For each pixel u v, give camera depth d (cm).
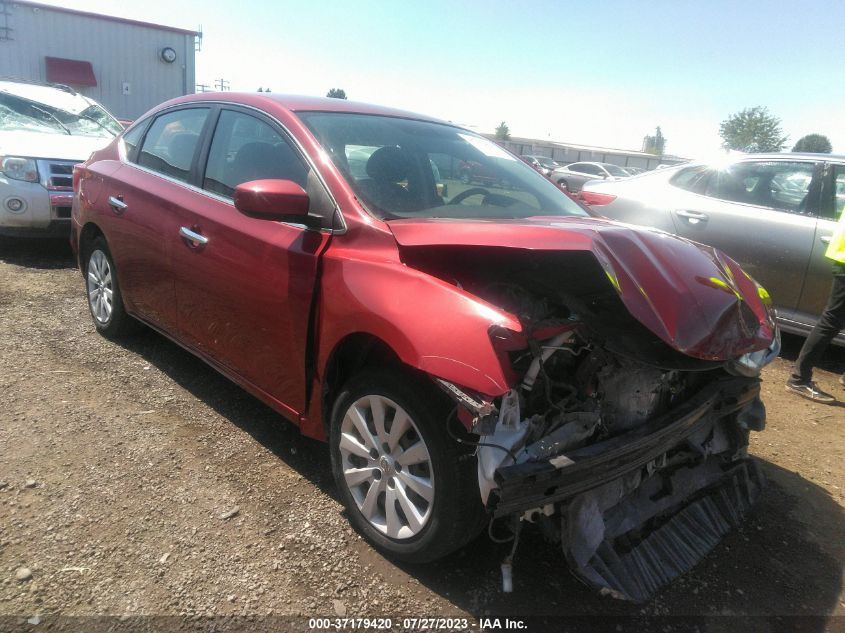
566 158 6069
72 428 328
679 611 241
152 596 224
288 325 281
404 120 359
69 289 565
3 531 249
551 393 240
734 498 300
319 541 260
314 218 278
